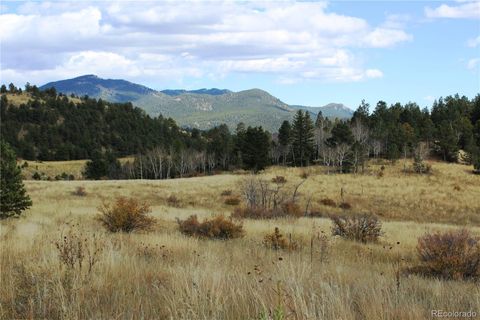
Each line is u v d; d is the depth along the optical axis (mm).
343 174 77375
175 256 9141
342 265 9891
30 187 49156
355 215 19156
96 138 192875
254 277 5828
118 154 182875
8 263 6941
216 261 8047
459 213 48594
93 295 5027
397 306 4805
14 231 12211
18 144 170125
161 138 197500
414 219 44125
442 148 94750
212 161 112750
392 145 90688
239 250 10992
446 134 94812
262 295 4746
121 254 8023
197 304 4305
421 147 85938
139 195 48938
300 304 4168
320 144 110250
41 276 5445
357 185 64625
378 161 94188
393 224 29359
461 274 9984
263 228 19344
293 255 10586
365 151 88938
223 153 113688
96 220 18547
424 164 82938
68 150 175875
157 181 64312
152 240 11906
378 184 66000
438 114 129750
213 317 4031
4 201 19531
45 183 55000
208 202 46438
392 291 5902
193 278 5254
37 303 4520
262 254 10477
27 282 5207
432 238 11109
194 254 9172
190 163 113062
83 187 51312
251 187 34906
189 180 66312
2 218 19172
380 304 4641
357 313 4605
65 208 27203
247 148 90188
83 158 178500
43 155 171500
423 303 5527
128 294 5016
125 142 189625
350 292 5766
